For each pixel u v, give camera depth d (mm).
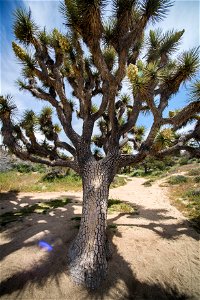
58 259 3518
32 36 4391
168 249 4230
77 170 4805
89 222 3578
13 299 2807
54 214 6094
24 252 3762
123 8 3330
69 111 5059
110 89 3797
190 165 20250
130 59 5008
